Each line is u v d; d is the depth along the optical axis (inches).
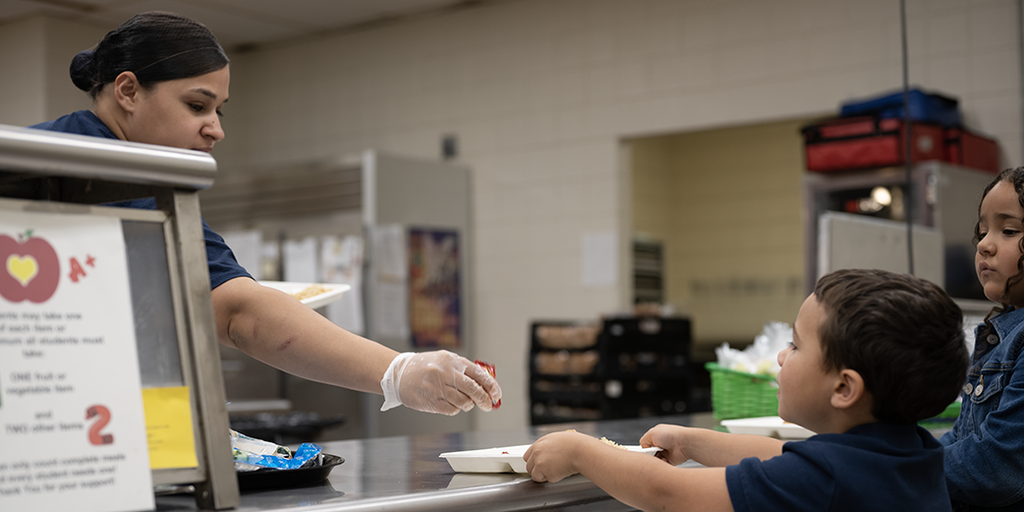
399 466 52.7
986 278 59.2
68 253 33.9
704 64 213.6
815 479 40.4
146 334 36.0
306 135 271.7
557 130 232.7
